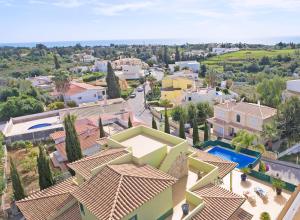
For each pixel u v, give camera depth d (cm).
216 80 11694
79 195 1988
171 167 2506
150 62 18312
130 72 13375
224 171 2733
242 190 3003
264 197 2830
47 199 2484
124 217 1745
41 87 10794
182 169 2647
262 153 4262
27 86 10456
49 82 11631
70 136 3741
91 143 4606
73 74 14212
